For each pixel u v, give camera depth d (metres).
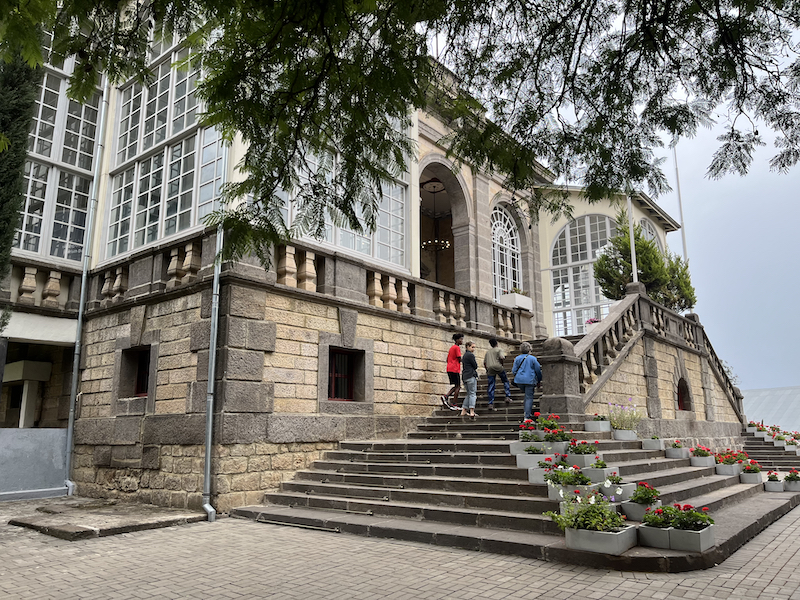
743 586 5.42
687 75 5.33
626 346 14.02
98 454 11.67
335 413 11.31
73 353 12.97
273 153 4.93
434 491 8.57
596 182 5.55
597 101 5.38
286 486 10.08
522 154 4.99
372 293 12.68
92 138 13.89
